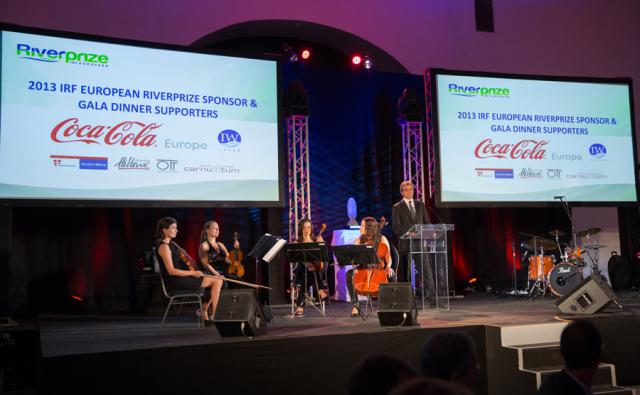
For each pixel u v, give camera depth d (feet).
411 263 23.34
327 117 31.81
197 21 30.09
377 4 33.27
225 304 15.06
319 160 31.53
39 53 22.38
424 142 32.71
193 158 24.53
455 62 34.24
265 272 26.68
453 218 33.40
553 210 34.53
